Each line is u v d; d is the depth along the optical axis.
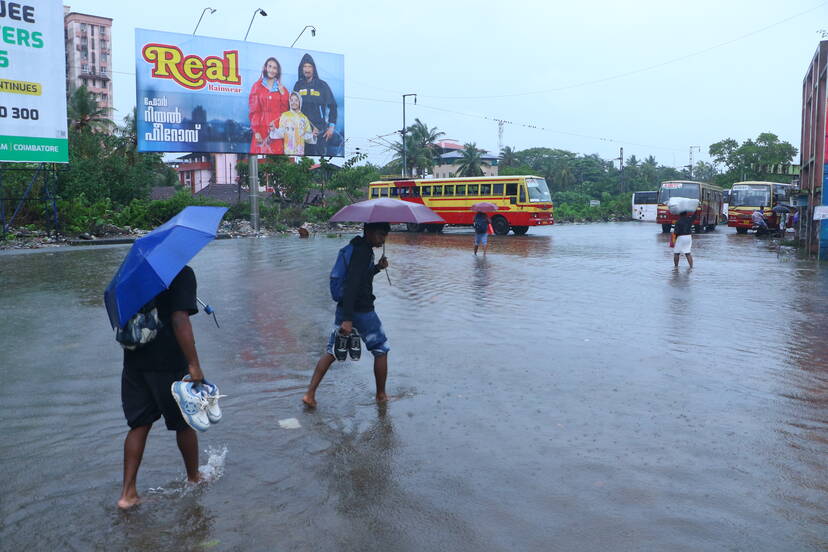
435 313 9.37
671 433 4.52
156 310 3.37
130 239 26.47
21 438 4.50
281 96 32.06
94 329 8.36
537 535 3.14
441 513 3.37
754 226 33.50
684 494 3.57
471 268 15.77
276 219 35.88
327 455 4.16
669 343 7.42
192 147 29.97
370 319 5.16
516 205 31.16
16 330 8.30
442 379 5.93
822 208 17.75
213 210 3.76
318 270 15.05
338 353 5.01
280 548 3.05
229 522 3.30
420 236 31.16
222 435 4.53
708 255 20.08
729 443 4.33
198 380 3.45
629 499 3.51
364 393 5.51
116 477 3.87
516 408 5.08
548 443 4.34
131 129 43.03
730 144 63.06
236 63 30.70
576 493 3.59
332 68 33.53
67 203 28.08
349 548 3.04
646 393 5.46
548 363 6.49
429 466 3.97
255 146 31.56
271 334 7.95
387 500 3.52
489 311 9.55
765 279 13.67
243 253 19.97
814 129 21.89
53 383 5.88
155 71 28.86
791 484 3.70
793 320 8.91
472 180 32.66
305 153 33.06
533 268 15.78
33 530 3.23
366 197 46.44
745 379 5.91
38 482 3.79
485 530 3.19
